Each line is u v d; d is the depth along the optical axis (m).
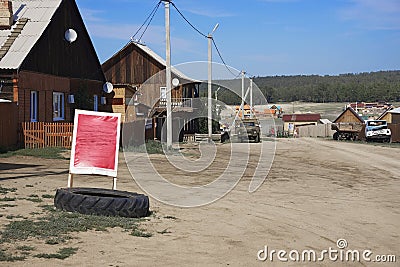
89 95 28.97
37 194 11.35
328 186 15.72
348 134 48.91
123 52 44.66
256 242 8.39
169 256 7.20
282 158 26.02
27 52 22.64
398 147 36.84
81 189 10.27
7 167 16.56
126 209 9.53
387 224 10.29
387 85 115.88
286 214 10.95
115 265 6.58
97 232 8.25
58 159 19.08
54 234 7.84
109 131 10.70
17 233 7.70
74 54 27.83
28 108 22.91
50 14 25.11
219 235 8.73
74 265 6.45
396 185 16.41
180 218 9.99
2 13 24.25
